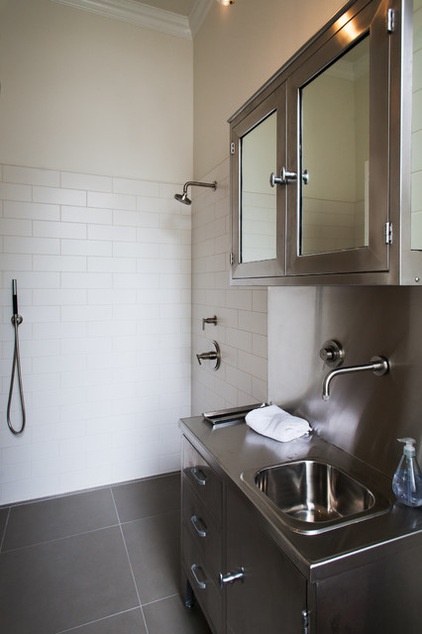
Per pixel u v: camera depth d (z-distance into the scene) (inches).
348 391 51.5
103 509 92.6
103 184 99.3
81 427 100.4
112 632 59.2
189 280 109.7
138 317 104.7
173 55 105.8
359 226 36.4
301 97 44.3
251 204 55.9
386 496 41.3
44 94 93.2
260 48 72.2
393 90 31.0
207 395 99.3
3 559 74.8
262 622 39.0
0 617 61.6
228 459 50.1
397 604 35.3
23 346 93.9
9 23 90.2
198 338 105.0
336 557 31.7
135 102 102.0
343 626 32.6
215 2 91.9
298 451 52.5
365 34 34.2
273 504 39.6
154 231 105.1
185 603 63.6
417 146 31.2
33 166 92.7
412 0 30.4
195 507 58.1
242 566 43.3
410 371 42.4
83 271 98.3
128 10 98.5
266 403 70.4
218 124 91.0
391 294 44.6
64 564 73.6
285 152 46.8
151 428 107.8
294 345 62.8
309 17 58.5
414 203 31.1
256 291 74.8
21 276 92.8
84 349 99.6
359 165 36.5
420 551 36.1
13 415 93.9
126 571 71.8
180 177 107.3
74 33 95.4
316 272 41.4
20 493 95.3
